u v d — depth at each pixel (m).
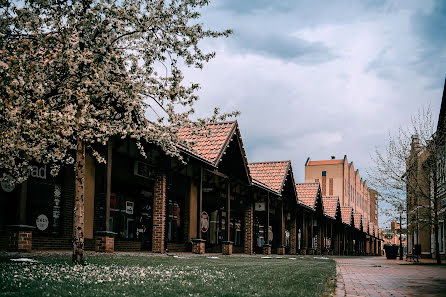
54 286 5.78
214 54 10.23
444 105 29.91
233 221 26.88
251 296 5.66
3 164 8.54
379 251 96.75
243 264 13.51
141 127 9.72
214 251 23.66
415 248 38.59
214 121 10.82
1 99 7.42
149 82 9.80
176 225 20.42
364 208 111.06
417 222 25.83
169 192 19.34
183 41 9.85
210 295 5.57
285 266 13.77
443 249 33.69
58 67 8.70
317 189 39.28
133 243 17.53
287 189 32.28
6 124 7.74
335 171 90.50
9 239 11.23
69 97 8.37
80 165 9.41
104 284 6.28
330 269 13.88
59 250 13.77
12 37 8.96
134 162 16.50
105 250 13.29
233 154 22.69
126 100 9.23
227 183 22.19
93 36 9.11
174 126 10.21
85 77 8.66
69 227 14.48
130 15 9.22
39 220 13.51
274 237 33.34
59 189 14.33
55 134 7.97
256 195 29.25
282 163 31.50
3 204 12.12
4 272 7.05
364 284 9.52
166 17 9.66
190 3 9.80
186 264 11.62
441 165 25.88
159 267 9.88
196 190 21.73
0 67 7.53
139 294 5.40
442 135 26.17
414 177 26.42
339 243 51.31
